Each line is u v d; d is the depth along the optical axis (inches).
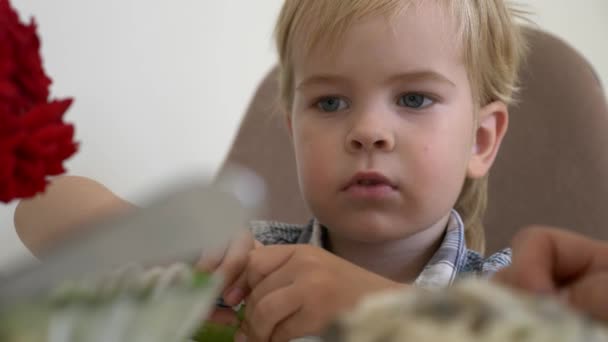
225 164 42.6
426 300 7.9
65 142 13.4
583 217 36.6
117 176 54.1
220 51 57.5
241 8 57.9
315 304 19.6
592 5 62.5
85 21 52.1
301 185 33.2
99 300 9.1
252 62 58.8
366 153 30.7
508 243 38.4
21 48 13.1
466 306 7.6
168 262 10.9
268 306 20.1
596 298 10.2
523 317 7.5
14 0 49.3
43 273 9.3
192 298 9.9
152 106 55.3
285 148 43.3
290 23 34.7
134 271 9.5
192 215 9.2
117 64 53.6
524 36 39.5
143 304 9.4
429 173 31.1
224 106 58.2
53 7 50.8
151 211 9.4
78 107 52.2
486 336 7.3
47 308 8.8
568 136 37.8
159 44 55.2
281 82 37.9
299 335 19.3
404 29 31.4
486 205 39.1
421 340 7.4
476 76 34.4
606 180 36.5
